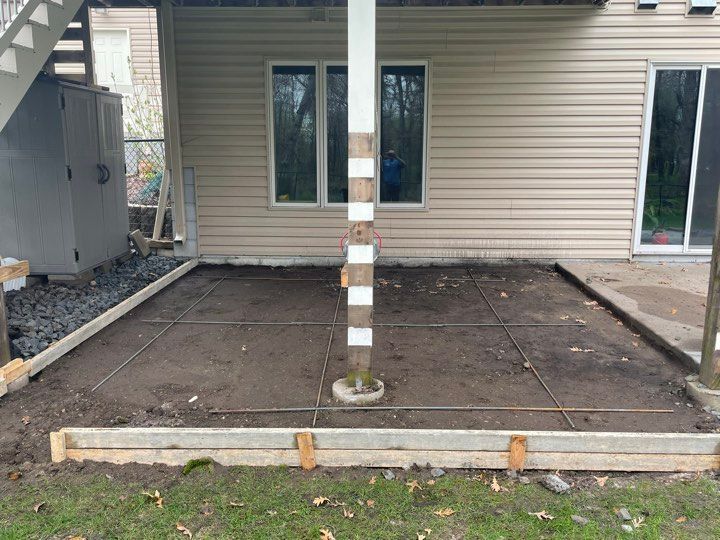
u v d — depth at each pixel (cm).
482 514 284
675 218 751
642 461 320
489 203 750
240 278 714
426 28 712
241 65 731
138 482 309
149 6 731
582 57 712
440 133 734
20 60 482
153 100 1185
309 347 488
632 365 450
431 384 414
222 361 459
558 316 566
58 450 324
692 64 709
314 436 321
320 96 734
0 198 607
